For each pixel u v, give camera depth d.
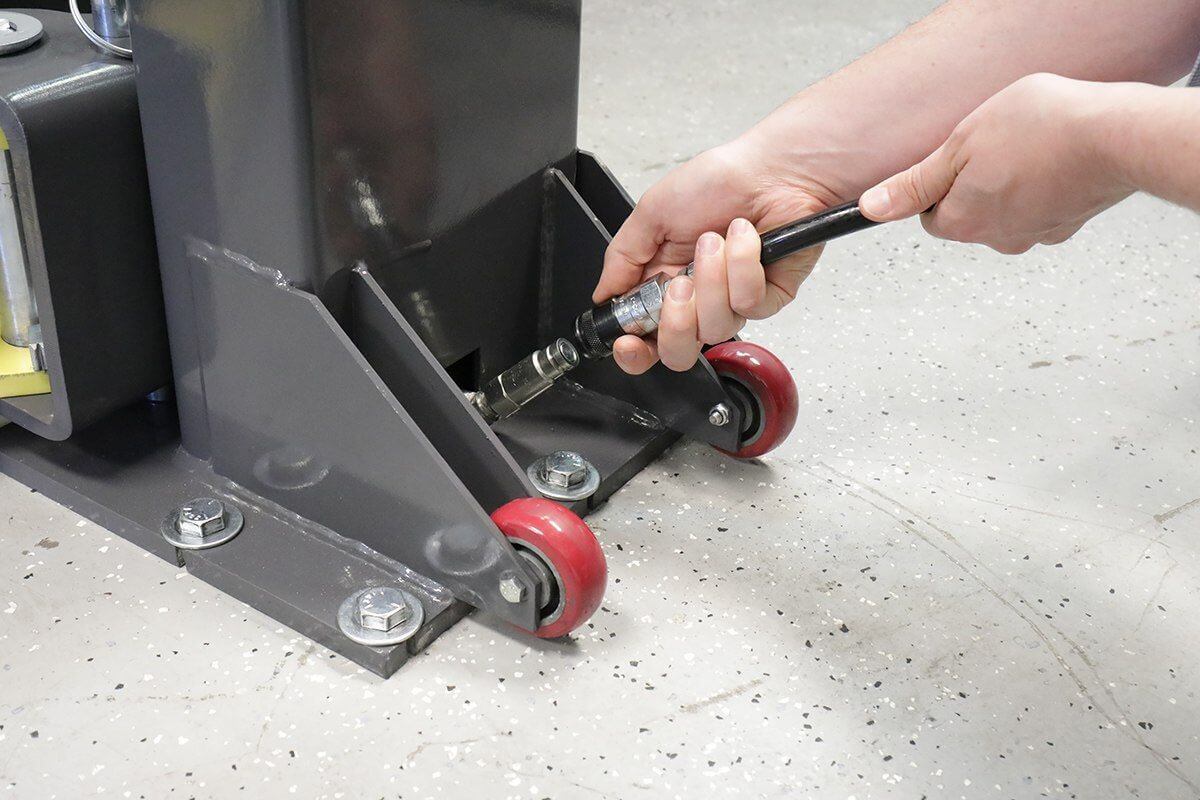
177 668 0.75
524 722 0.72
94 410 0.87
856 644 0.80
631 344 0.84
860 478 0.96
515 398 0.88
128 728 0.71
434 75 0.76
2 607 0.79
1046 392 1.09
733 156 0.83
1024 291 1.25
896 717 0.74
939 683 0.77
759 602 0.83
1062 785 0.70
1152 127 0.56
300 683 0.75
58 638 0.77
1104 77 0.78
